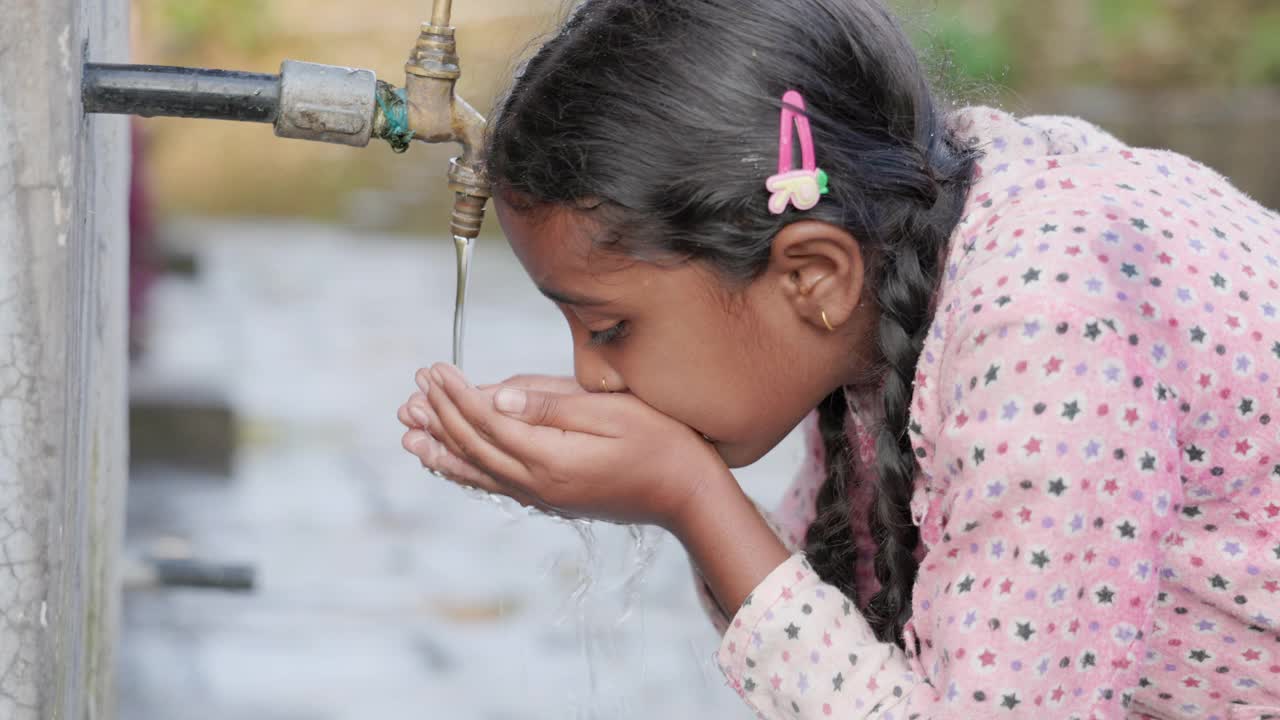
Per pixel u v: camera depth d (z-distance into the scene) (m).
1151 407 1.64
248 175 14.65
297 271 10.45
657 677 4.09
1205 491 1.80
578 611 2.22
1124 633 1.67
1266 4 12.00
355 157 15.73
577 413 1.84
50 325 1.41
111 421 1.90
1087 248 1.67
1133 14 11.92
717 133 1.72
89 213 1.60
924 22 2.17
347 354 8.27
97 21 1.68
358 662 4.49
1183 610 1.90
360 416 7.18
